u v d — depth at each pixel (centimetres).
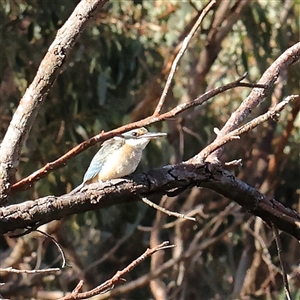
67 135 1091
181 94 1408
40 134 1089
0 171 411
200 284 1628
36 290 1441
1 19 1072
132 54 1098
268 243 1415
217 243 1564
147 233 1611
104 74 1070
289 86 1202
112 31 1104
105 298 1313
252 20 1182
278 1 1280
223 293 1603
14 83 1184
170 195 464
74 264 1460
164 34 1240
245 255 1497
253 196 486
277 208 498
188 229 1421
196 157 475
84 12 398
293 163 1594
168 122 1321
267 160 1487
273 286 1487
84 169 1073
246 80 1338
